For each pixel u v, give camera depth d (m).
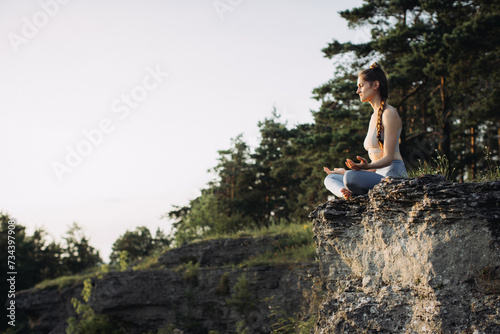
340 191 5.34
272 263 13.12
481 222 4.07
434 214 4.30
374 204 4.87
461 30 20.48
